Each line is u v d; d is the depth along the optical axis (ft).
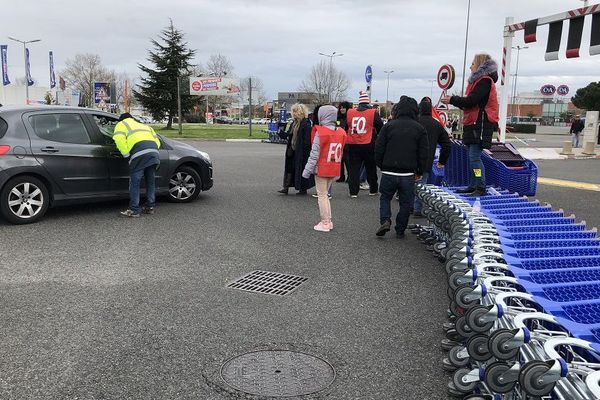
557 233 16.81
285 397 10.53
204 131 144.25
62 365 11.63
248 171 48.42
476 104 23.82
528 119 310.65
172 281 17.43
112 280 17.38
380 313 15.05
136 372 11.40
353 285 17.42
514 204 21.44
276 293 16.55
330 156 24.04
